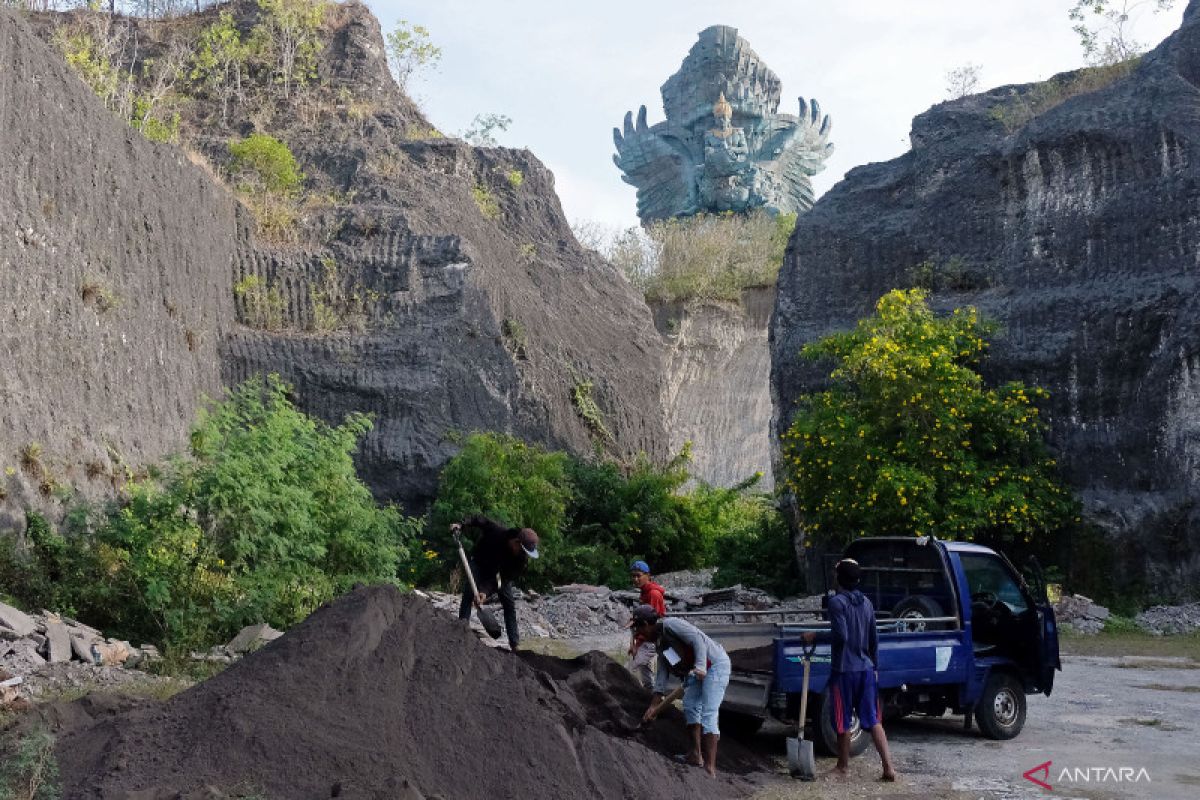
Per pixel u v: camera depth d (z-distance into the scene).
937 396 19.78
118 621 12.48
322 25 37.22
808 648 8.07
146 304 19.95
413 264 28.05
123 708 7.20
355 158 31.97
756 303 45.78
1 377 14.64
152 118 27.81
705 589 23.88
